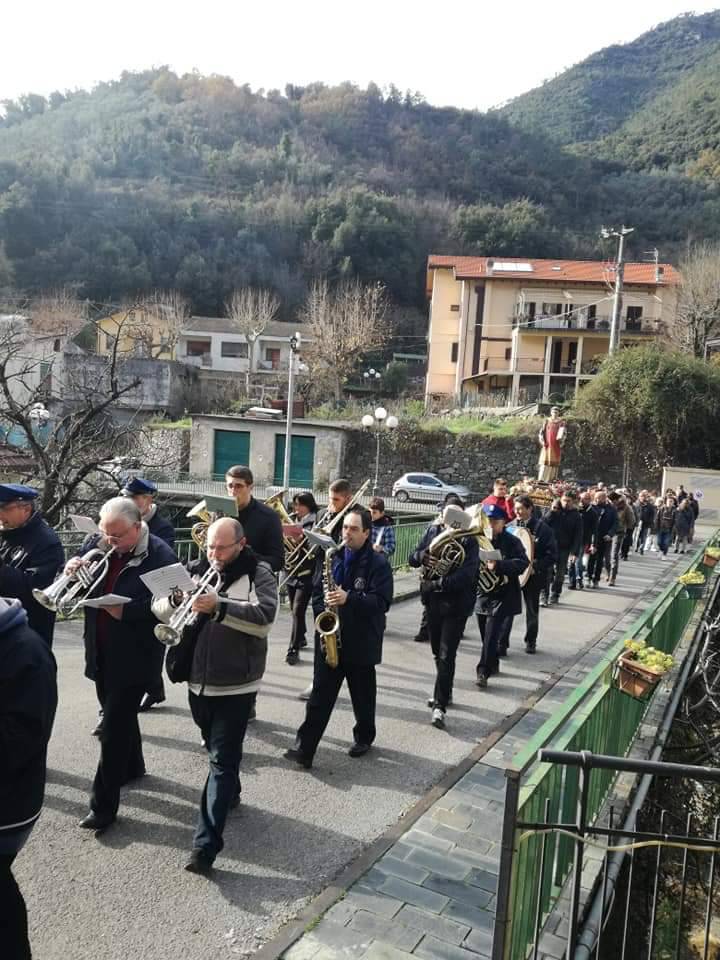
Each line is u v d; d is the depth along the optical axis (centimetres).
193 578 412
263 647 387
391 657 806
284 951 308
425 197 8988
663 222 7738
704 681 904
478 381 4850
